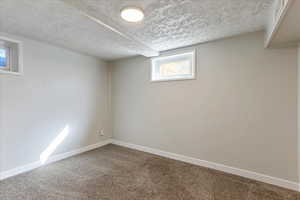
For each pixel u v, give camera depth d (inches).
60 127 112.7
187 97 107.7
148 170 96.8
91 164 105.2
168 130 117.2
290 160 76.5
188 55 109.7
